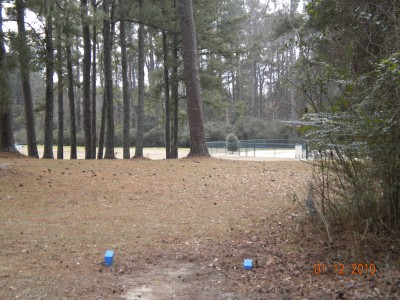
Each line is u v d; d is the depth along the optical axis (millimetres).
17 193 10258
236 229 7781
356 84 5434
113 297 4809
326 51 6512
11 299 4625
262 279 5301
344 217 6242
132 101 43500
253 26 40500
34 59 12977
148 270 5754
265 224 7992
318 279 5137
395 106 4875
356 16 6023
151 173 13328
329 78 5898
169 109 26141
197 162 15820
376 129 4863
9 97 12523
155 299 4773
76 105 53531
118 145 51344
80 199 10117
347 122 5340
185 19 17250
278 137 42906
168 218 8664
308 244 6426
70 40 17047
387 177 5488
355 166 5637
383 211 5902
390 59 4418
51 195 10312
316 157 6242
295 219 7922
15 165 13281
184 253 6457
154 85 26953
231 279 5363
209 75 24172
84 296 4805
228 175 13445
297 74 7098
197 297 4820
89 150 21250
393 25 5523
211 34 23141
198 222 8352
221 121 55375
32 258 6105
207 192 11109
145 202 10055
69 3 15406
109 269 5758
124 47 22719
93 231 7641
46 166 13672
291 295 4715
